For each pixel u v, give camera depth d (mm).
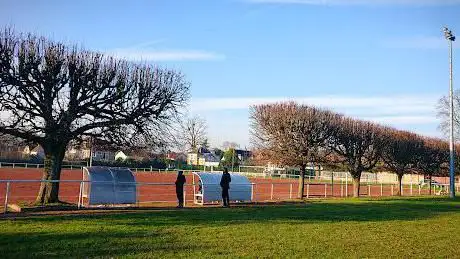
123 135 22859
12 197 27312
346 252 12367
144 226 15500
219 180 27906
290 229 16281
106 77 22203
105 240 12562
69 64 21328
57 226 14703
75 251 11016
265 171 69812
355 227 17578
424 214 23812
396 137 48031
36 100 20781
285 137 36156
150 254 11000
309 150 36031
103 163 64812
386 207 27703
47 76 20609
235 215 20016
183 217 18500
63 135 21062
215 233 14641
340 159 40531
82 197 22656
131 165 68562
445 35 42031
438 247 13633
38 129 20828
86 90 21656
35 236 12711
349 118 41344
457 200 37312
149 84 23453
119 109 22609
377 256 12016
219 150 124250
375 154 42594
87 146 23781
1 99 19812
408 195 47688
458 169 61812
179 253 11258
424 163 53250
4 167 56062
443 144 59500
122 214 18688
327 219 19922
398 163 48062
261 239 13812
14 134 20484
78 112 21703
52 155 21938
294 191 44719
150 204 25094
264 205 27000
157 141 24109
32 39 20844
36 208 19531
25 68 20125
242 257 11094
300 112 36906
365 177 77688
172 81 24641
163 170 64812
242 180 29156
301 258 11320
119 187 22766
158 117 23781
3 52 19734
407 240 14773
